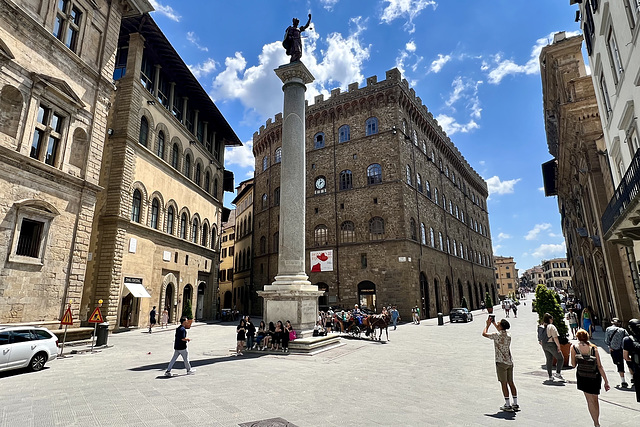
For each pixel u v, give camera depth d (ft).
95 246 78.33
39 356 38.93
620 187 47.34
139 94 89.10
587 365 21.79
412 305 115.24
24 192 50.72
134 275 84.43
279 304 55.52
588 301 113.80
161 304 95.20
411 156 136.98
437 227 152.15
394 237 120.98
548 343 34.83
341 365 41.93
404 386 31.86
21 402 25.95
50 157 56.03
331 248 129.70
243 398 26.99
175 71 106.42
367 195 128.26
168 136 102.83
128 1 72.74
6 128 49.14
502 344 25.64
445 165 177.37
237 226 201.36
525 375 37.11
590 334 64.03
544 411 24.75
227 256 223.92
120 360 44.86
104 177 81.41
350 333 77.61
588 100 68.95
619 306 65.31
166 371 34.76
